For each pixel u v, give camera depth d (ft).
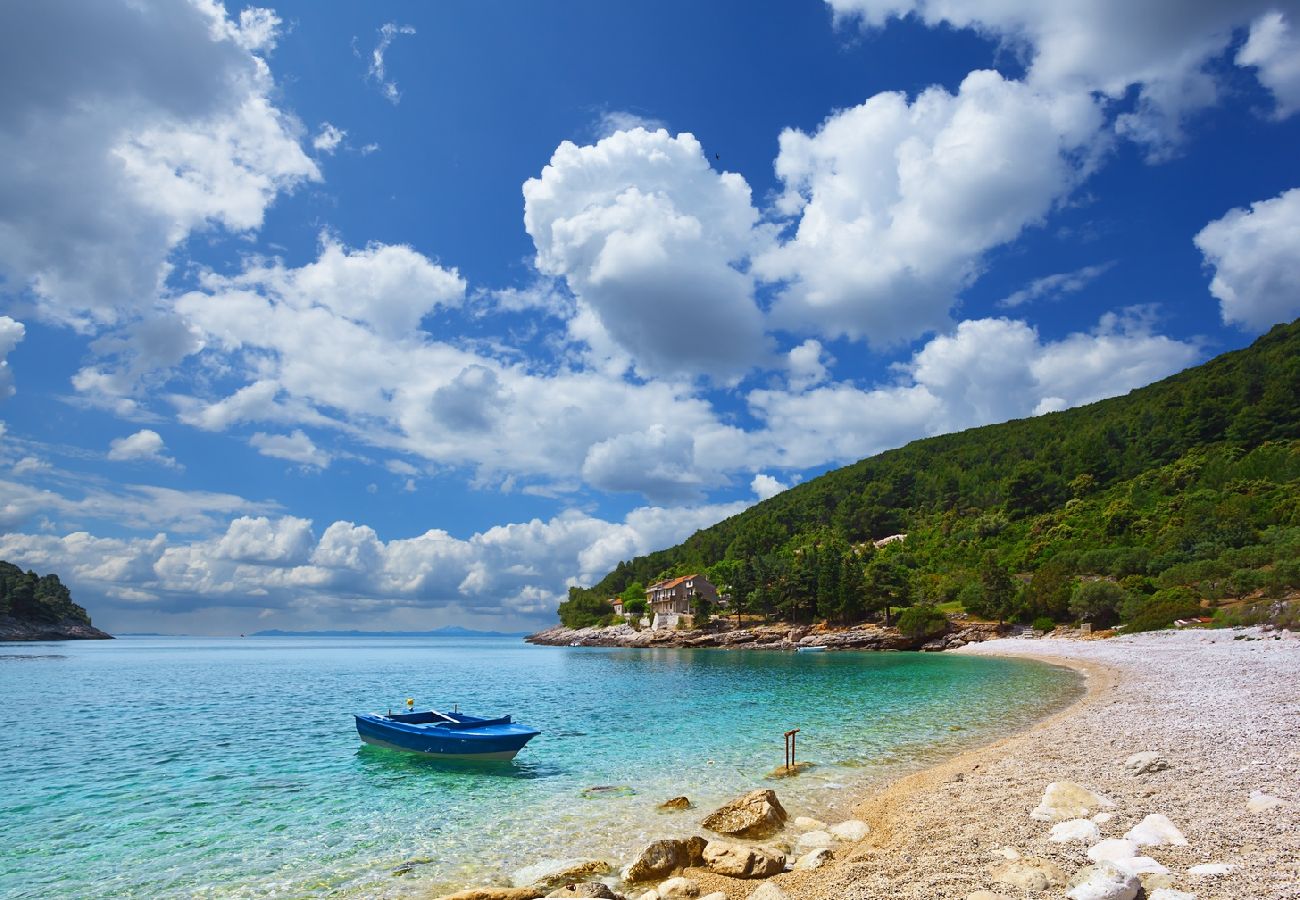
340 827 55.31
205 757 84.23
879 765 71.87
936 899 30.96
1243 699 90.07
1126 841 35.37
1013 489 474.90
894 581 359.25
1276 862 30.71
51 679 213.66
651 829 53.06
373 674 235.61
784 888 36.55
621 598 585.22
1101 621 273.75
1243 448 413.18
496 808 59.93
